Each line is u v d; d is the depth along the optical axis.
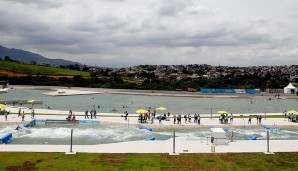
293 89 152.88
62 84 171.00
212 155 28.88
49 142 37.91
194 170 24.31
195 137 41.75
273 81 190.88
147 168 24.55
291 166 25.78
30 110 64.00
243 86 175.25
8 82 162.25
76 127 48.28
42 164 25.05
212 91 156.12
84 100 103.25
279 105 99.81
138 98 119.44
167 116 59.78
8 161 25.70
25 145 31.83
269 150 31.06
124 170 23.94
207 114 67.56
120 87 166.00
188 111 76.50
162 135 43.38
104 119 53.06
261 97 132.88
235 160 27.30
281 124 51.22
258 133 46.12
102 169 24.05
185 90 167.00
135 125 48.94
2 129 44.25
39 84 168.50
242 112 76.69
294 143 34.62
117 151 30.05
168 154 29.08
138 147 31.88
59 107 78.44
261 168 25.14
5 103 78.56
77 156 27.80
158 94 137.12
